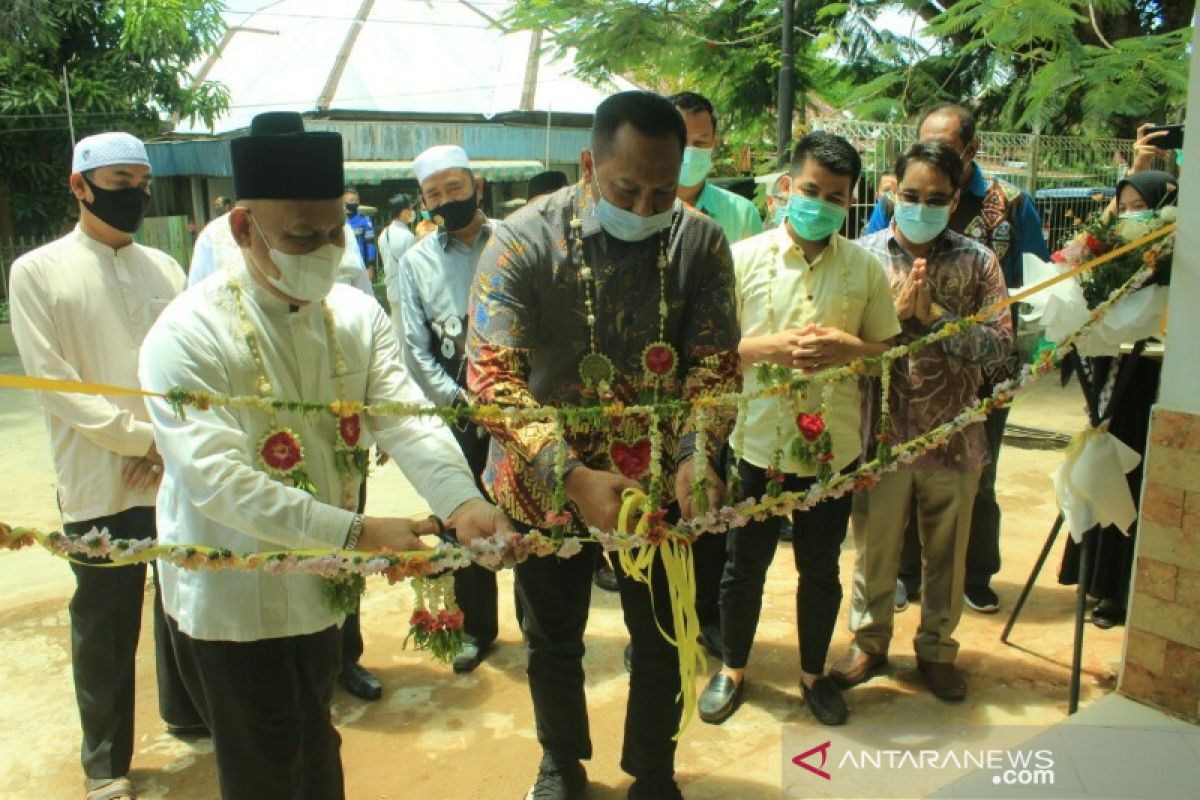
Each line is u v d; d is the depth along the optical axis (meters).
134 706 3.10
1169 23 8.59
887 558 3.32
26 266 2.75
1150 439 2.64
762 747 3.08
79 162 2.79
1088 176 8.69
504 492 2.53
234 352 1.93
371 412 1.90
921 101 7.95
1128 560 3.74
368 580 4.45
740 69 9.94
